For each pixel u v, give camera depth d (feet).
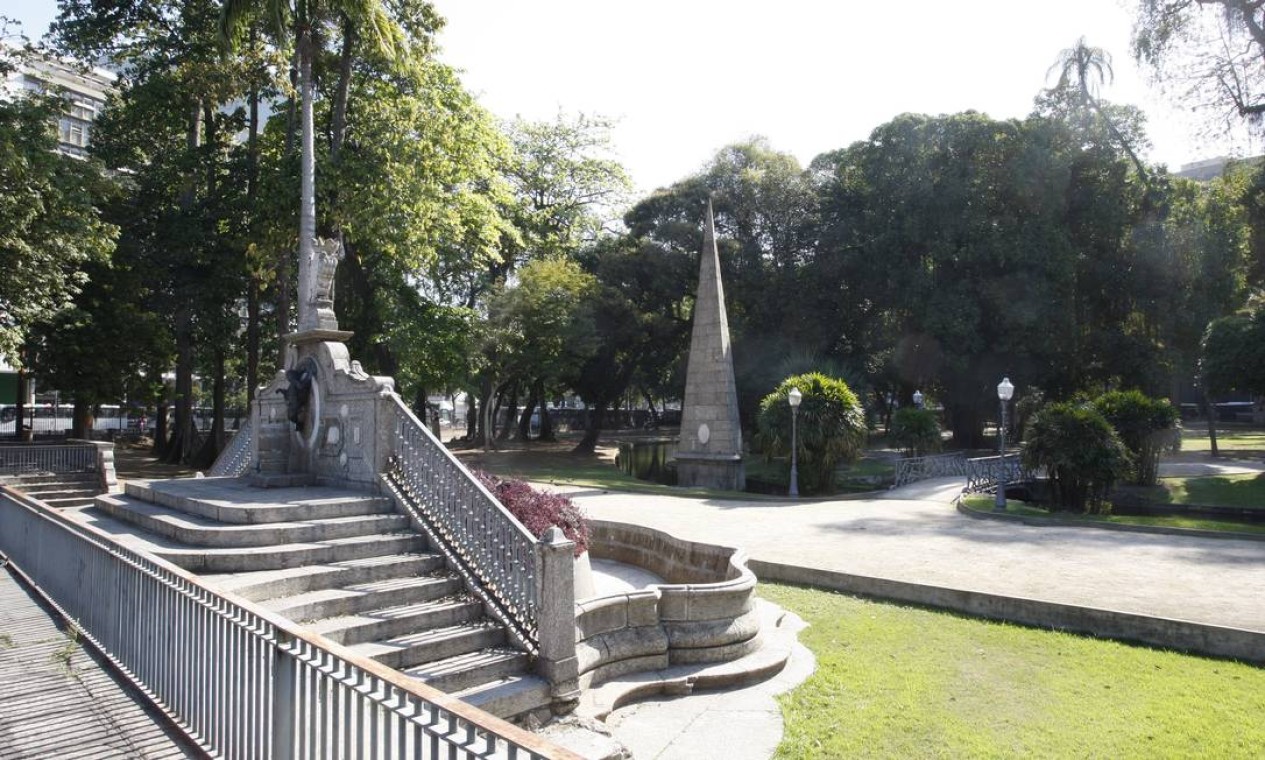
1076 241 117.08
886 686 24.16
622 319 124.57
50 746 15.42
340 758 14.15
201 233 84.48
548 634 21.33
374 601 23.22
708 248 88.38
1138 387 114.32
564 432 207.31
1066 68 118.01
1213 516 63.16
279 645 13.15
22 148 58.80
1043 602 30.76
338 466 35.09
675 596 25.38
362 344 94.94
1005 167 113.91
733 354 125.39
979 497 66.90
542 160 131.85
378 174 74.13
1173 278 111.86
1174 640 27.73
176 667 16.84
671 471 112.68
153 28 89.40
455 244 95.30
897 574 37.09
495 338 98.63
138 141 93.50
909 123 118.93
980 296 113.60
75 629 22.85
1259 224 101.24
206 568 23.94
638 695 23.03
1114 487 70.69
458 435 175.32
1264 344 83.15
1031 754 19.30
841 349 130.93
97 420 160.76
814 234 127.65
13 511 34.32
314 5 65.51
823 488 81.41
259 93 91.91
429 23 78.02
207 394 171.12
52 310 65.51
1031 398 121.49
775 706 22.54
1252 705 22.33
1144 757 19.06
